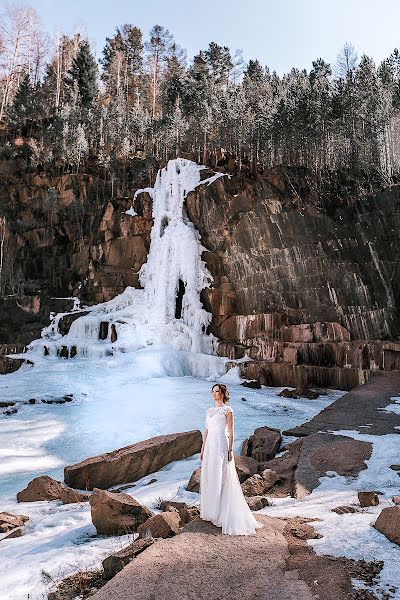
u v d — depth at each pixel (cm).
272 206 2602
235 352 2577
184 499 815
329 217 2381
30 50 7669
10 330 3334
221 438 609
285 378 2258
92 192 3838
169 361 2555
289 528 591
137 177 3953
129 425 1579
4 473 1149
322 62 5884
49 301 3422
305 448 1079
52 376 2359
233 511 571
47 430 1545
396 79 4722
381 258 2170
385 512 571
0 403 1891
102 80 7644
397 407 1459
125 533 643
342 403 1555
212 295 2872
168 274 3053
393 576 432
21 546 640
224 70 7081
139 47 7969
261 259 2647
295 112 3806
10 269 3728
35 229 3788
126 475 1072
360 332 2195
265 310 2630
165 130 4762
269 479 880
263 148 4041
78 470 1024
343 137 3594
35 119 5650
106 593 409
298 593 407
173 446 1180
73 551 571
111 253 3453
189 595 404
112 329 2959
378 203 2231
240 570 454
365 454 993
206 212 3058
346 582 421
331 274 2331
